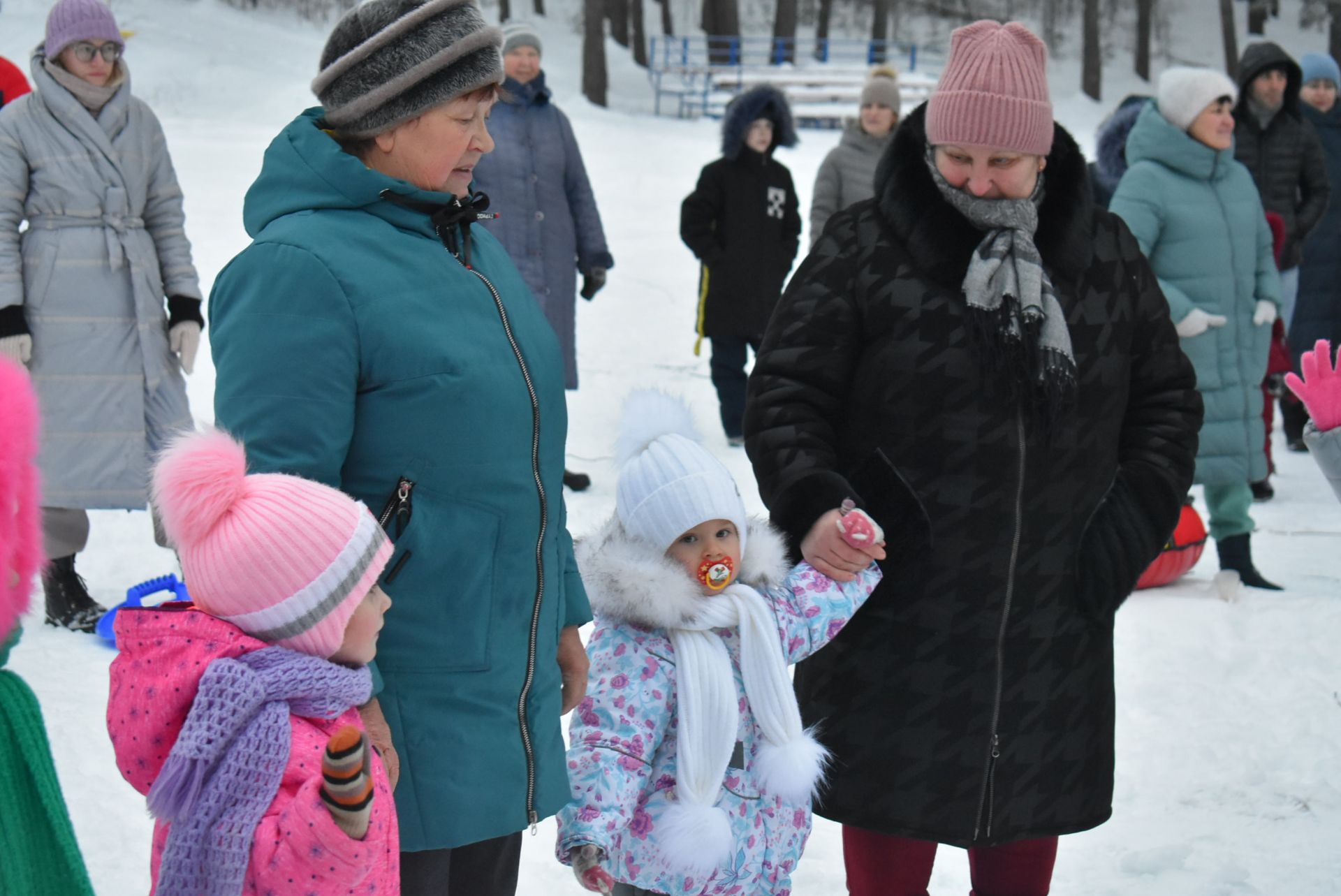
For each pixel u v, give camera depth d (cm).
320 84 239
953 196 294
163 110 2298
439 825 229
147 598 521
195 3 3136
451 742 230
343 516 203
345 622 204
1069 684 299
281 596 198
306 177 235
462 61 237
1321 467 324
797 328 299
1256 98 838
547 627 246
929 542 291
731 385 849
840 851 383
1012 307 285
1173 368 310
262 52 2877
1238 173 618
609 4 3928
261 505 200
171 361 545
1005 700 293
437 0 235
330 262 225
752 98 845
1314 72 895
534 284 720
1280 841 389
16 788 183
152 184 546
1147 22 4150
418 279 233
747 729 277
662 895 272
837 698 301
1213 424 610
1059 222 296
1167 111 606
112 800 374
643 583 267
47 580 513
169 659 195
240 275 227
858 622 299
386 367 227
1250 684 507
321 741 198
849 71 3434
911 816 295
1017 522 290
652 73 3519
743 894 276
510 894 251
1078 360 293
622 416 293
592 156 2030
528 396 241
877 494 295
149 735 194
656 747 271
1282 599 588
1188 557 614
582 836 255
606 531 290
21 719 183
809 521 287
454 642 231
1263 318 617
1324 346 324
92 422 524
